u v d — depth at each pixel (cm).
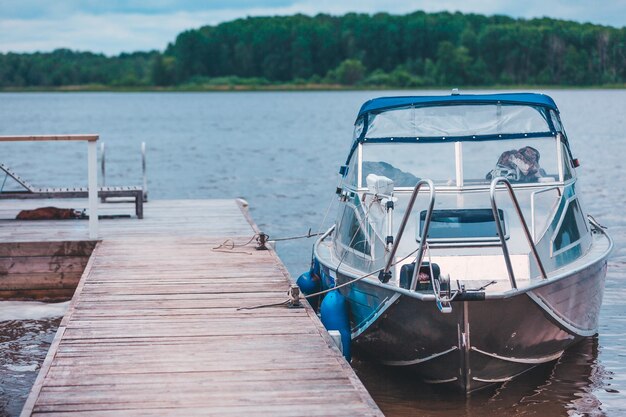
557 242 764
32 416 501
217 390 547
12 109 8200
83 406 517
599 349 860
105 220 1205
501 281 718
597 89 10044
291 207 1792
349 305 788
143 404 522
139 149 3375
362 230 789
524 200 780
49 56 16100
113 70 16075
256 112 7188
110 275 865
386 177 812
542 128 813
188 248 1006
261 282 838
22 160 2900
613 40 9631
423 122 816
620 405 723
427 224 648
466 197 785
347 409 516
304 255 1311
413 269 698
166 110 7869
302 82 13525
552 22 10512
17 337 869
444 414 709
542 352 764
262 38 13850
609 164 2452
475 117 811
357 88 12950
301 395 538
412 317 692
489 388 755
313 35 13462
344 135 4228
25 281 1024
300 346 637
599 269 805
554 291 712
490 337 691
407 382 786
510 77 10562
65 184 2241
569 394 748
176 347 633
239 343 644
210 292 798
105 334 664
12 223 1176
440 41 12644
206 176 2397
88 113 7256
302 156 3027
